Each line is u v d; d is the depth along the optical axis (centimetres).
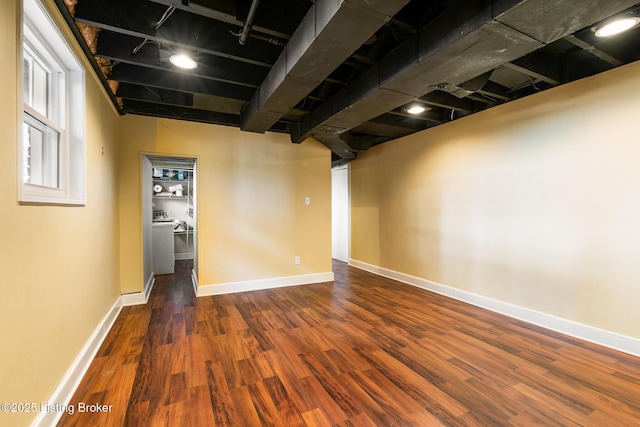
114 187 322
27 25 159
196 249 407
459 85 245
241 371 212
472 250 359
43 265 153
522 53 187
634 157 229
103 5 185
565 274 272
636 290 230
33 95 179
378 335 272
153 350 242
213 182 396
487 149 338
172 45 214
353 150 489
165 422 161
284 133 436
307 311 336
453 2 188
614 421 163
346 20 159
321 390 190
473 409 173
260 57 241
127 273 355
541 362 224
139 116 359
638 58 226
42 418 147
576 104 261
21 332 131
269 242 429
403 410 172
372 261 544
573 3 139
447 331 280
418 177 439
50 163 193
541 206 288
